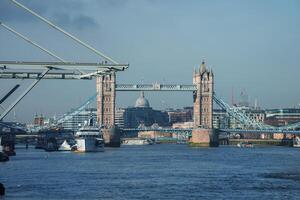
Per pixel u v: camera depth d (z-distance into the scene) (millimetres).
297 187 155625
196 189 151375
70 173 198250
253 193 143500
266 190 149125
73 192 143000
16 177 181750
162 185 160125
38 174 193125
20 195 136750
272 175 191750
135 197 135625
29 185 157625
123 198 133750
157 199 132750
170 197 136125
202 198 134875
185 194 141500
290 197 136750
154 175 192000
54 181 168875
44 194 138750
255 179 178125
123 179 176875
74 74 148500
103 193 141625
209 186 158250
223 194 141750
